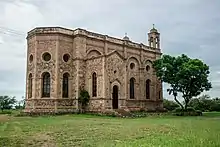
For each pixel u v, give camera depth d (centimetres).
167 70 5144
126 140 1598
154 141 1527
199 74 4925
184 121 3164
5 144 1486
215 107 7269
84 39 4584
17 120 3155
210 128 2259
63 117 3688
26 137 1736
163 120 3366
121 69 4588
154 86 5812
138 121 3147
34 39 4419
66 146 1420
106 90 4291
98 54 4797
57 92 4262
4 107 7069
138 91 5416
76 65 4462
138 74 5494
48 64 4328
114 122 2942
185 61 5231
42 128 2266
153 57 5881
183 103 6656
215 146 1346
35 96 4272
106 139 1642
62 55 4400
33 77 4325
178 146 1351
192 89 5084
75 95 4409
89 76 4484
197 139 1561
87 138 1684
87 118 3547
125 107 4591
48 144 1483
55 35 4372
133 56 5409
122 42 5247
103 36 4903
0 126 2447
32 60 4456
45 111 4188
